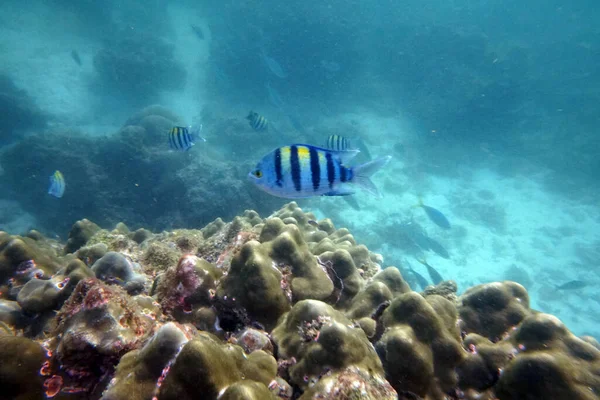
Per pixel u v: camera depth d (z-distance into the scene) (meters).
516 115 21.62
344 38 23.69
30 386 1.79
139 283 3.14
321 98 23.81
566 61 25.30
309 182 2.56
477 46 23.45
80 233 4.85
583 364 2.02
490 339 2.61
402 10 27.59
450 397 2.24
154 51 23.95
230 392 1.53
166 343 1.76
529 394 1.98
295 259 2.96
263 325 2.58
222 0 31.36
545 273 14.59
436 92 22.94
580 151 20.47
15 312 2.70
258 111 22.42
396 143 20.75
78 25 27.55
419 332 2.36
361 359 2.04
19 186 13.55
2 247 3.37
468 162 20.58
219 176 13.00
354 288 3.13
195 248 4.56
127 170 13.70
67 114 20.50
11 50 23.12
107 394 1.64
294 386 2.07
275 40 23.56
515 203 18.39
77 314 2.05
